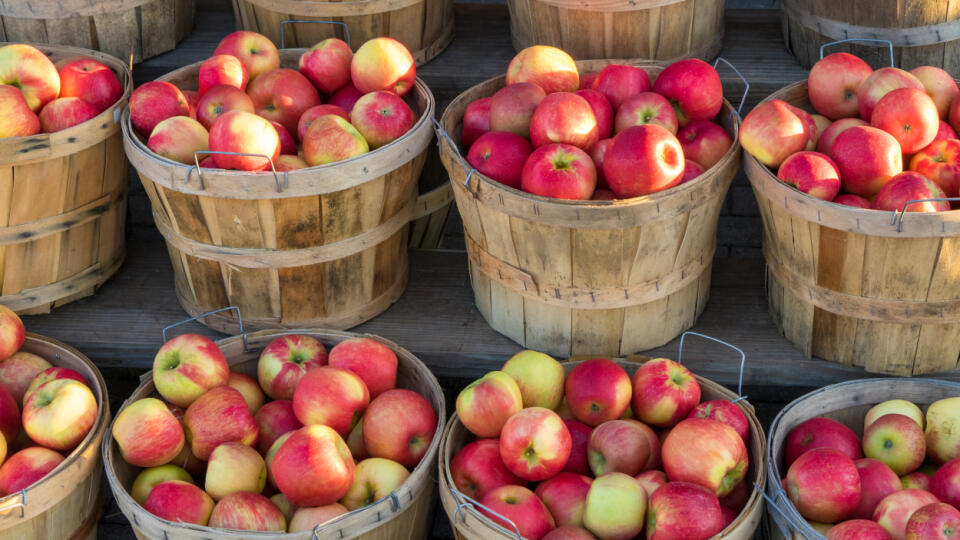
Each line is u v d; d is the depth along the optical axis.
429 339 2.69
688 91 2.50
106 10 3.11
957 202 2.25
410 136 2.49
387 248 2.68
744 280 2.87
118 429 2.15
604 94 2.60
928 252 2.16
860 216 2.13
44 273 2.76
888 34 2.85
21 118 2.51
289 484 2.01
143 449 2.14
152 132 2.50
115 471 2.15
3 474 2.17
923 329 2.34
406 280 2.90
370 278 2.68
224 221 2.43
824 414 2.32
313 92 2.76
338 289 2.63
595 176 2.31
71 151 2.57
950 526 1.80
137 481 2.17
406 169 2.53
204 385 2.28
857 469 2.05
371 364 2.35
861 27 2.88
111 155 2.73
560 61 2.64
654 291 2.43
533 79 2.63
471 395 2.17
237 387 2.39
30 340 2.55
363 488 2.14
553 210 2.22
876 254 2.20
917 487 2.12
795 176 2.25
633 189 2.23
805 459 2.03
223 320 2.67
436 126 2.62
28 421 2.22
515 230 2.34
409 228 3.11
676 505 1.89
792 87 2.69
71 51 3.02
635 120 2.47
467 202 2.43
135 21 3.18
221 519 2.01
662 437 2.29
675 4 2.89
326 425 2.21
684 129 2.56
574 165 2.26
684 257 2.43
